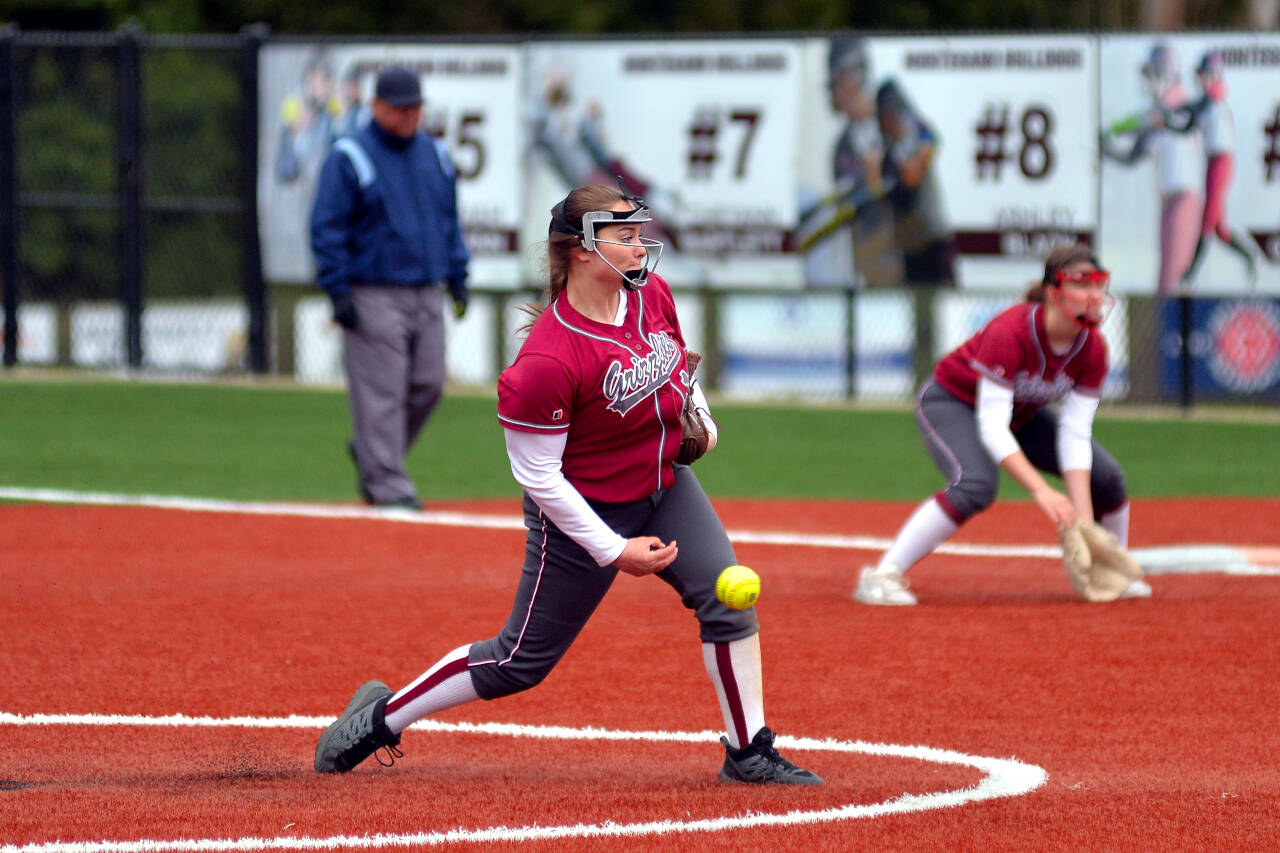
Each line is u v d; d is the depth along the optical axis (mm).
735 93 59938
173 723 20078
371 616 26688
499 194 62188
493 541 34531
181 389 62781
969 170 58438
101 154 81250
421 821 15625
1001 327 26703
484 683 17266
